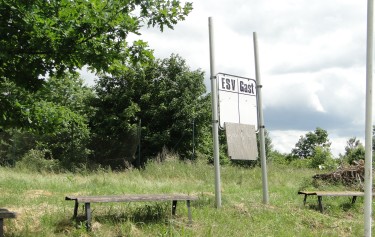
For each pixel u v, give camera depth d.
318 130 69.25
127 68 6.89
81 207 8.05
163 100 34.44
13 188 10.84
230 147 9.61
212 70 9.59
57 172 20.03
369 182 5.51
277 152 50.38
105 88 34.38
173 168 17.81
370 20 5.64
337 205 10.30
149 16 6.19
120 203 8.64
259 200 10.23
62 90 27.34
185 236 6.61
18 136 22.42
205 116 34.28
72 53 5.94
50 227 6.72
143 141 33.41
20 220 6.96
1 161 22.12
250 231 7.34
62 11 5.70
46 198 9.02
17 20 5.62
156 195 7.55
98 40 6.04
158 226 7.08
